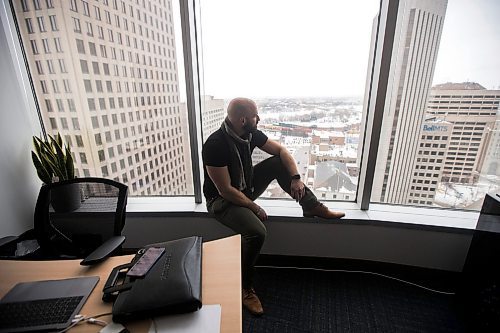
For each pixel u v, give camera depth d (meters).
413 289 1.69
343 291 1.69
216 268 0.89
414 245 1.70
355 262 1.84
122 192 1.24
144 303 0.68
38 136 1.97
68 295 0.78
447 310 1.53
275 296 1.65
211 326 0.67
